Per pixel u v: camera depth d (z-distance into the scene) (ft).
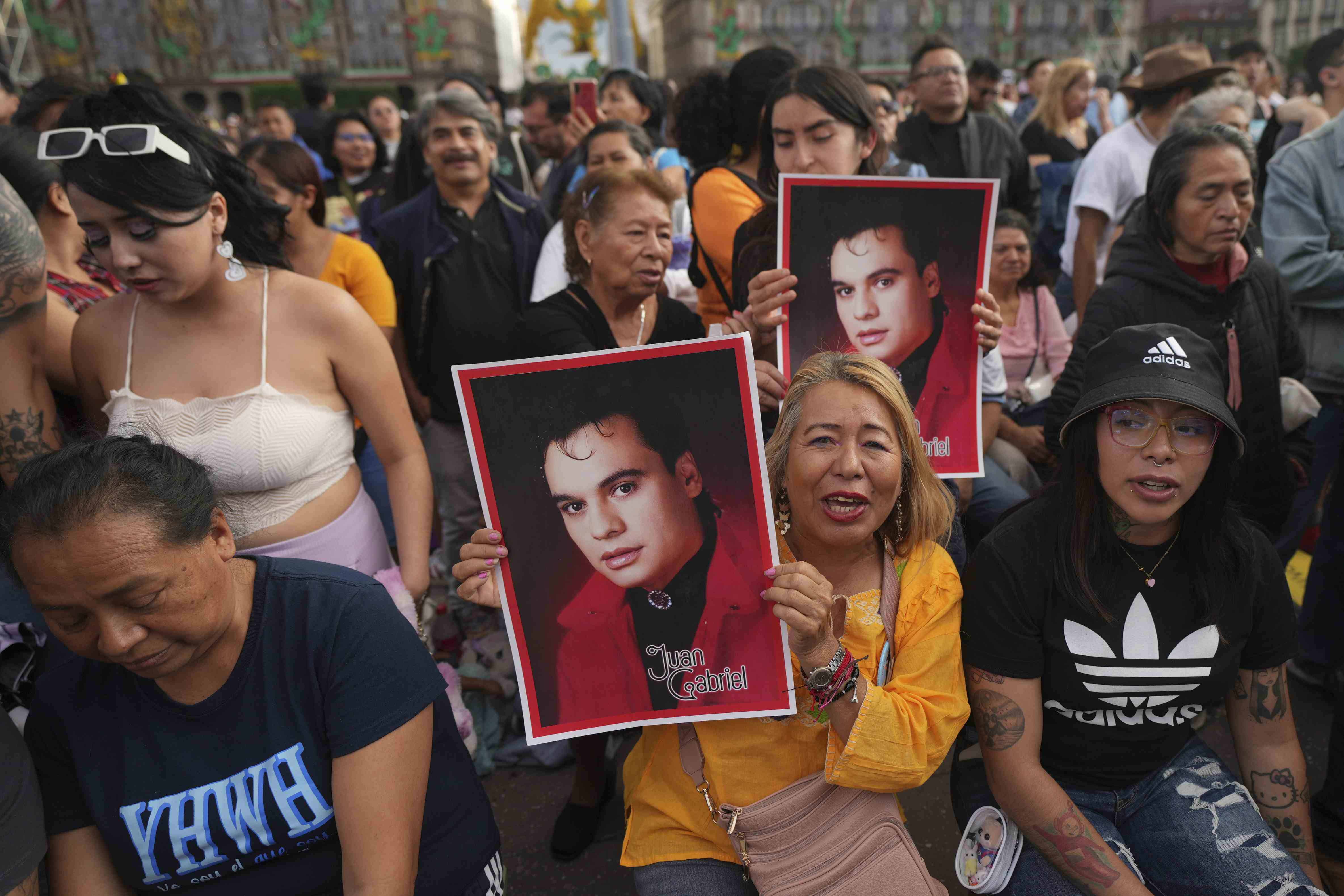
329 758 4.01
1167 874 5.08
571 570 4.45
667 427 4.32
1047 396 10.30
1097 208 12.64
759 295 5.78
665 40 169.68
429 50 154.40
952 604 4.67
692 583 4.43
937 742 4.42
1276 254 9.14
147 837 3.89
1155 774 5.26
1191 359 4.52
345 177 19.40
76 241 6.99
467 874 4.58
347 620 3.97
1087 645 4.86
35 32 134.31
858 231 5.71
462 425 10.60
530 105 17.69
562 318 7.34
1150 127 12.53
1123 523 4.86
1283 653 5.10
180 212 4.90
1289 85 27.76
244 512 5.60
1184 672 4.86
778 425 4.76
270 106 21.30
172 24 141.79
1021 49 142.72
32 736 3.96
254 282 5.63
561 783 8.16
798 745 4.59
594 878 7.01
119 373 5.62
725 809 4.54
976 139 13.93
